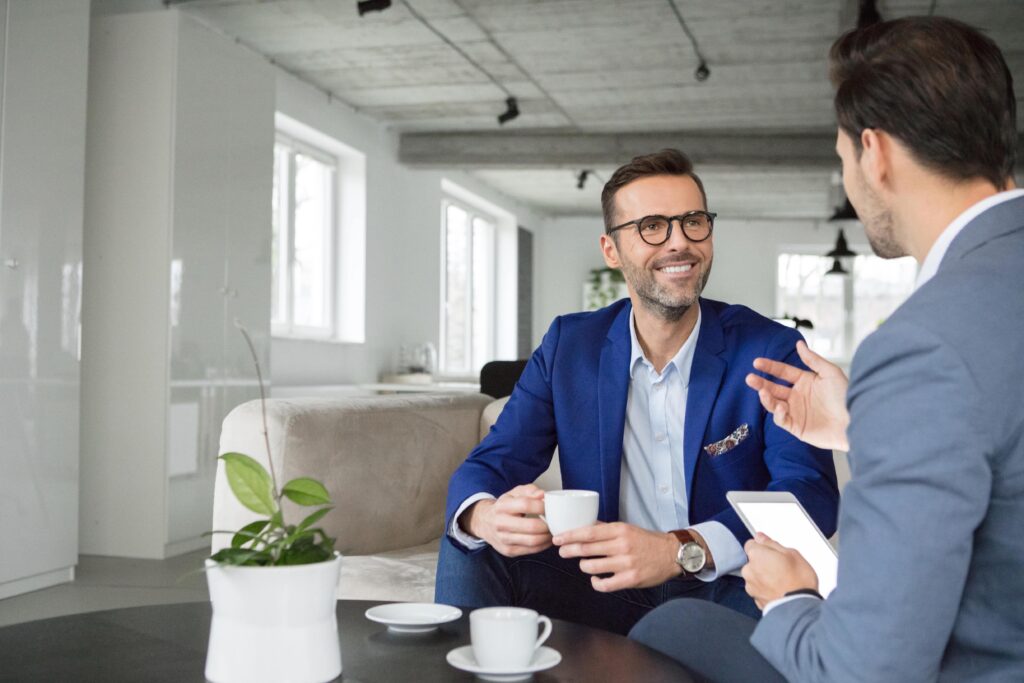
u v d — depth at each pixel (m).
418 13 6.32
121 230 4.86
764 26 6.46
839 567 0.91
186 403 4.92
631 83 7.82
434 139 9.28
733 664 1.18
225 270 5.28
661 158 1.79
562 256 13.89
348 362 8.20
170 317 4.80
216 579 0.99
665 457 1.84
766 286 13.77
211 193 5.15
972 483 0.84
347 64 7.34
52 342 4.11
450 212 11.16
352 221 8.54
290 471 2.11
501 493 1.80
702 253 1.77
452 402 2.63
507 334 12.61
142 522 4.77
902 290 13.79
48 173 4.09
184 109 4.93
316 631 0.99
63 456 4.16
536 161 9.37
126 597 3.86
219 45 5.23
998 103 0.96
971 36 0.97
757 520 1.35
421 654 1.15
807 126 9.02
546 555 1.81
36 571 3.99
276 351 7.07
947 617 0.85
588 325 1.95
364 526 2.27
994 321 0.86
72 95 4.23
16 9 3.92
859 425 0.90
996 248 0.91
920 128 0.96
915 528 0.84
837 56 1.05
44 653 1.12
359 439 2.27
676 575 1.49
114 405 4.82
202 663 1.08
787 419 1.37
